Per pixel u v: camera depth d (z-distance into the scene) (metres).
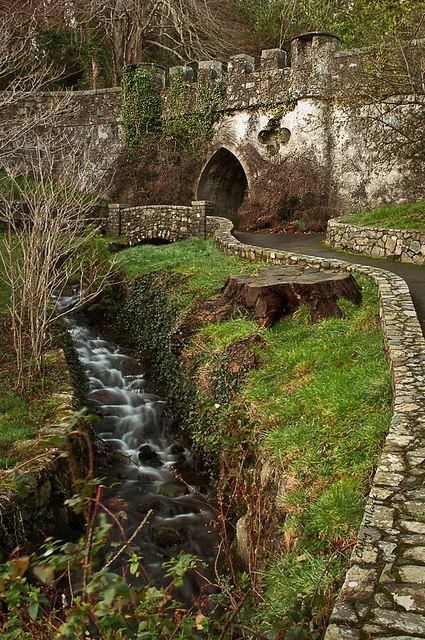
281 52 20.58
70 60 26.80
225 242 13.36
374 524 3.21
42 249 8.91
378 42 16.11
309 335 7.63
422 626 2.43
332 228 14.69
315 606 3.25
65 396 7.77
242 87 21.17
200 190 22.39
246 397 6.76
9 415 7.17
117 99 23.66
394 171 17.84
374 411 5.19
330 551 3.83
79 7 24.39
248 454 6.23
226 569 5.73
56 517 6.03
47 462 6.02
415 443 4.08
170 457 8.86
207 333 9.08
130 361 11.70
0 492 5.41
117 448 9.11
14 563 2.78
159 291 12.27
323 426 5.29
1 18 18.38
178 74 22.73
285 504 4.60
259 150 20.88
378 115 17.59
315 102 19.33
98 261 14.18
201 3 25.09
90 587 2.45
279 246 14.98
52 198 8.99
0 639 3.04
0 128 13.67
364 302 8.13
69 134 24.25
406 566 2.83
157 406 10.15
